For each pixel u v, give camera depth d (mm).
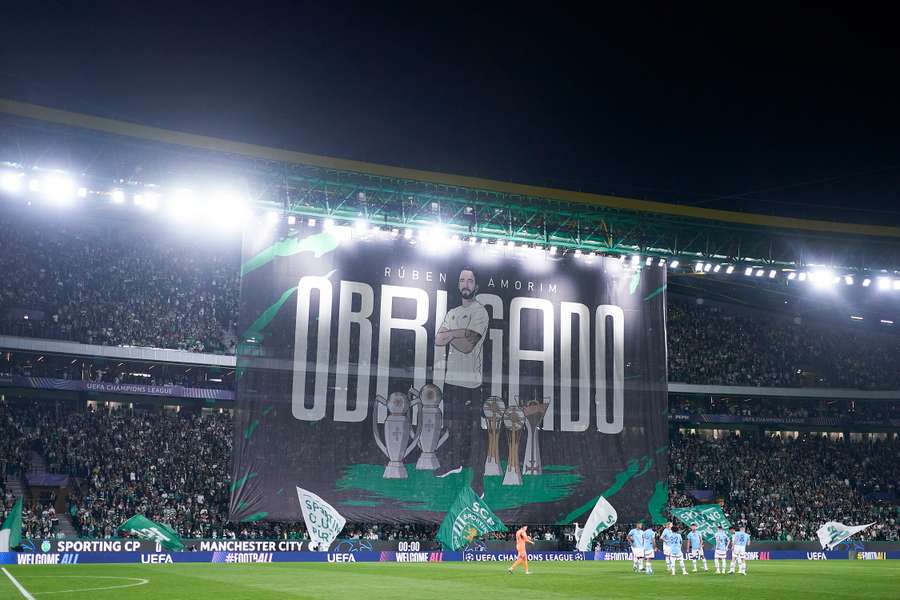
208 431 61844
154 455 58156
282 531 53406
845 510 70875
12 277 62906
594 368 53219
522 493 50750
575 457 52031
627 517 52469
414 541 52562
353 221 48625
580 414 52531
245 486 46000
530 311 52500
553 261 53469
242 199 46031
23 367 61469
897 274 56344
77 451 56469
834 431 83812
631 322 54281
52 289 63812
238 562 48719
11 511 45094
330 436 47812
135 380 64625
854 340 87938
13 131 40688
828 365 85312
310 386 47844
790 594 28500
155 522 49031
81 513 50594
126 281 67375
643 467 53219
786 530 66375
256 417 46688
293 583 31844
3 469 54469
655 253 54938
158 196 43906
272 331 47531
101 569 39906
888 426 81938
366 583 32062
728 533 47188
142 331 63375
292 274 48250
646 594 28016
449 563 49031
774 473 75250
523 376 51812
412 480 48906
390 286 50062
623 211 51281
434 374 50219
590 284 53906
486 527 49062
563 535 57656
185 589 28625
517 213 51656
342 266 49312
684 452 75375
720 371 80312
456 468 49812
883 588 31359
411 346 50062
